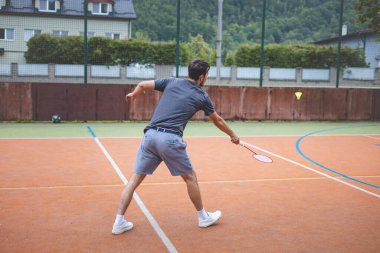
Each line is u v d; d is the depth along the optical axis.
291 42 33.41
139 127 13.98
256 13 37.81
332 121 16.59
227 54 35.44
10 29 21.98
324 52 31.00
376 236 4.50
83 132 12.57
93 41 24.42
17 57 21.98
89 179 6.80
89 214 5.06
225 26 37.75
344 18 20.77
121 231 4.43
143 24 34.97
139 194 5.94
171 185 6.44
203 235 4.45
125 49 25.41
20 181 6.60
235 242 4.28
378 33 19.95
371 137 12.47
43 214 5.03
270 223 4.86
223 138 11.69
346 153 9.63
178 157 4.34
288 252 4.06
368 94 16.77
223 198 5.86
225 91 15.77
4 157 8.47
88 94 14.80
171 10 35.09
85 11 14.64
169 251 4.03
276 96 16.12
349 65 28.00
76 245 4.12
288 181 6.88
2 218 4.87
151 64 26.28
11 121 14.50
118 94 15.01
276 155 9.22
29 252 3.95
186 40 35.56
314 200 5.81
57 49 22.73
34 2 26.12
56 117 14.56
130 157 8.70
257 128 14.28
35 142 10.48
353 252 4.09
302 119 16.38
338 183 6.81
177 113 4.35
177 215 5.07
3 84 14.30
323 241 4.34
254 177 7.11
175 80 4.51
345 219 5.03
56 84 14.59
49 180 6.69
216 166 7.95
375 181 6.98
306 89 16.30
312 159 8.82
